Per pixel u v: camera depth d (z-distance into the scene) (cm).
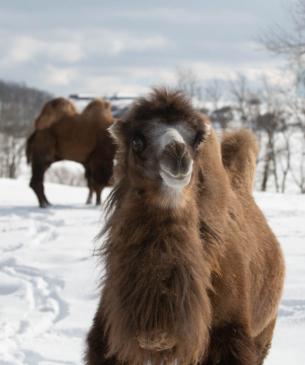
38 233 1488
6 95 8262
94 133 1942
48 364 700
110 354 489
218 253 494
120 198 501
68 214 1738
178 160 446
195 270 473
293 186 5519
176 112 485
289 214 1733
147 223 476
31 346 768
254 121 5109
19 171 6900
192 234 478
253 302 560
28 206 1938
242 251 521
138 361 485
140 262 475
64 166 6844
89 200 2008
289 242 1272
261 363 633
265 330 622
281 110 5041
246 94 5225
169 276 472
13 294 992
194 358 476
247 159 626
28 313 904
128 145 497
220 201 509
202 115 501
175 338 473
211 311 486
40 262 1182
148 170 467
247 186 618
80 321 855
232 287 496
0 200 2114
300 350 720
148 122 480
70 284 1021
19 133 7225
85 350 522
